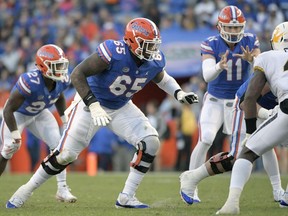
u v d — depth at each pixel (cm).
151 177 3416
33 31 5566
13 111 2262
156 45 1881
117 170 4369
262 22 4631
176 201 2222
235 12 2269
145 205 1992
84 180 3206
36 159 4228
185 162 4338
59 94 2336
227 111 2372
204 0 5109
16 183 3016
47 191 2650
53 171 2005
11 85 5047
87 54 5144
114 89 1945
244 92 1978
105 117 1841
